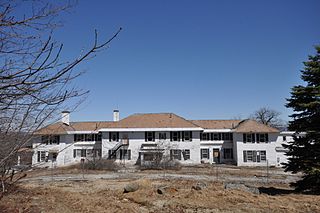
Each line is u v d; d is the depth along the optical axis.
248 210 12.62
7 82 2.56
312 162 18.36
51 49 2.98
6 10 2.59
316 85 19.31
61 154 45.09
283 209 12.84
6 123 3.21
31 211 10.34
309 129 18.83
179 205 13.55
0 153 3.23
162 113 52.69
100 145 50.38
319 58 19.61
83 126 51.81
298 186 19.56
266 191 20.81
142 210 12.87
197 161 48.53
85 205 12.88
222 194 15.84
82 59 2.79
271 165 47.75
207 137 53.66
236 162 48.88
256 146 48.50
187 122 50.19
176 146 48.84
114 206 13.20
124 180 27.02
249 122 50.31
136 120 51.16
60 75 2.75
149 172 36.34
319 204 13.87
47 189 17.48
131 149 49.06
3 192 4.32
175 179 27.44
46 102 2.92
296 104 19.34
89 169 39.00
